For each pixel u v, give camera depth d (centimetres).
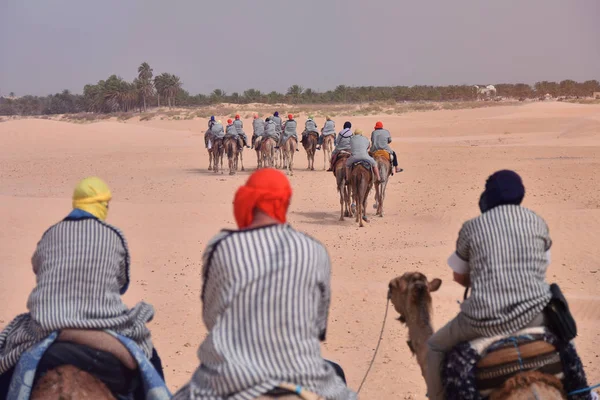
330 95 12862
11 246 1531
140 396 509
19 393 462
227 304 374
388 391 782
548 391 450
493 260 479
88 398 455
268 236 385
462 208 2072
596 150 3603
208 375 371
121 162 3906
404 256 1421
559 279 1202
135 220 1900
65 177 3269
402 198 2359
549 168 2906
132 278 1302
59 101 15112
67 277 482
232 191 2589
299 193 2558
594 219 1675
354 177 1861
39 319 474
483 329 476
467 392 472
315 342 380
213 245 389
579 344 902
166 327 1020
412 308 555
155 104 13312
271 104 12069
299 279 376
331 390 381
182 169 3500
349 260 1416
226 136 3206
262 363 366
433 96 13012
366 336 970
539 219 494
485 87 14312
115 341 485
